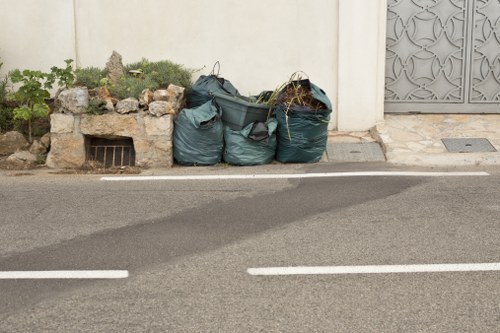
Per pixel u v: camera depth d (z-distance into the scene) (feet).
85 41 34.19
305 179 27.43
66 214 23.12
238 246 20.01
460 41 35.06
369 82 34.06
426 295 16.63
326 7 33.76
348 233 20.94
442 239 20.31
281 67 34.30
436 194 24.94
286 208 23.56
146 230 21.48
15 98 30.76
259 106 30.30
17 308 16.21
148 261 18.94
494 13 34.86
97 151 30.66
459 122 34.32
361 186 26.21
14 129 31.73
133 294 16.88
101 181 27.53
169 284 17.43
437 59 35.24
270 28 34.04
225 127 30.40
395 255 19.13
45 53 34.09
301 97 30.19
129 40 34.24
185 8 34.01
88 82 31.58
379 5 33.65
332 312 15.81
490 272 17.93
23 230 21.57
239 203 24.22
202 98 31.71
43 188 26.48
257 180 27.40
